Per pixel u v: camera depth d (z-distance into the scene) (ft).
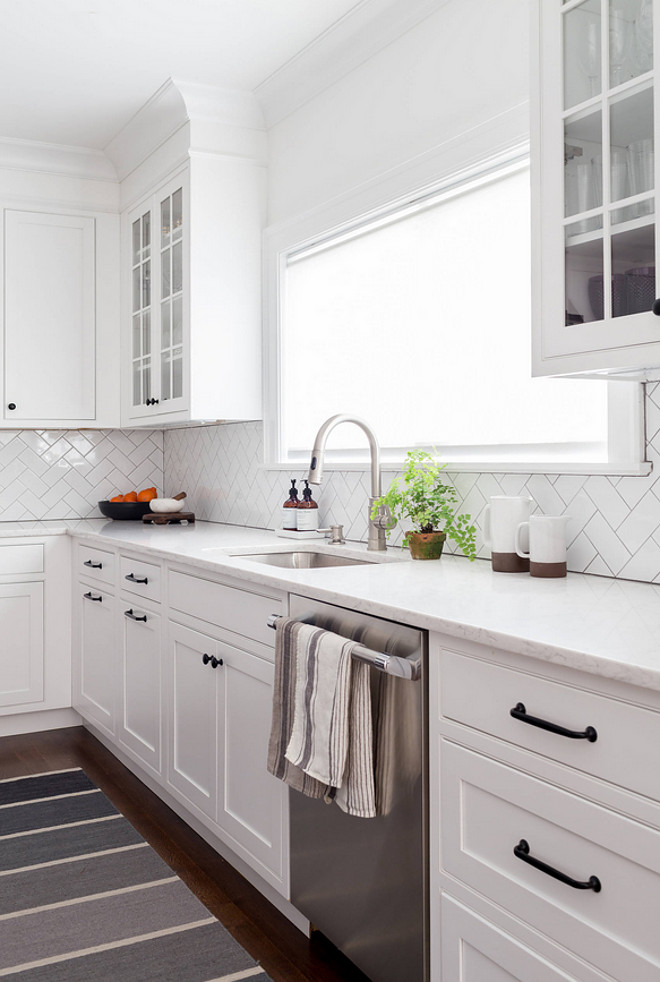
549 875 4.43
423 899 5.37
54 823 9.25
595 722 4.16
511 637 4.53
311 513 10.02
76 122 12.10
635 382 6.40
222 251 11.38
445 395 8.71
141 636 10.07
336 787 5.85
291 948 6.87
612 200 5.31
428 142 8.43
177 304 11.69
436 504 8.28
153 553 9.33
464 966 5.08
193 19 9.22
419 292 9.03
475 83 7.92
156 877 8.02
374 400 9.77
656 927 3.87
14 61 10.21
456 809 5.10
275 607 7.06
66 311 13.48
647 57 5.07
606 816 4.10
